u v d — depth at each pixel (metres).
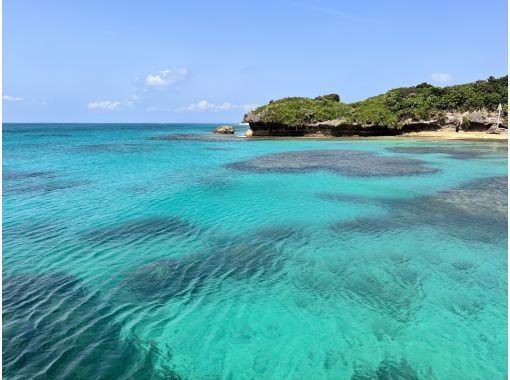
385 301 8.89
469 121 58.22
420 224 14.50
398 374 6.49
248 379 6.40
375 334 7.62
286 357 6.97
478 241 12.60
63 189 21.67
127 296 9.16
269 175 26.12
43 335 7.52
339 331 7.74
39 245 12.46
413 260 11.14
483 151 38.81
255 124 68.50
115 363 6.75
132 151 45.09
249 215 16.02
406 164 30.38
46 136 80.88
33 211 16.67
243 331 7.77
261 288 9.59
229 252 11.94
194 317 8.27
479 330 7.70
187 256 11.62
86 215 16.05
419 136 60.91
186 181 24.11
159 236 13.40
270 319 8.20
